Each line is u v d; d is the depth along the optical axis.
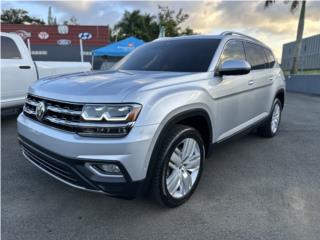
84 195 3.04
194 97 2.79
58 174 2.56
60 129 2.44
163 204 2.71
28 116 2.92
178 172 2.78
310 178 3.56
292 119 7.37
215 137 3.32
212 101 3.12
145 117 2.31
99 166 2.31
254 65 4.39
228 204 2.91
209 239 2.38
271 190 3.22
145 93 2.40
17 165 3.82
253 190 3.22
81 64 7.46
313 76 15.81
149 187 2.54
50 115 2.57
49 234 2.42
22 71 5.93
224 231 2.48
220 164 3.99
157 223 2.58
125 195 2.39
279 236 2.41
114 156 2.24
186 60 3.54
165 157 2.53
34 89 2.90
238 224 2.57
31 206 2.83
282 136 5.51
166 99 2.50
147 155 2.35
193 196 3.05
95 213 2.73
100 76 3.04
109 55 14.51
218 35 3.89
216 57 3.45
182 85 2.80
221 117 3.37
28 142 2.77
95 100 2.29
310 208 2.84
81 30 24.84
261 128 5.21
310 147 4.82
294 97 13.73
